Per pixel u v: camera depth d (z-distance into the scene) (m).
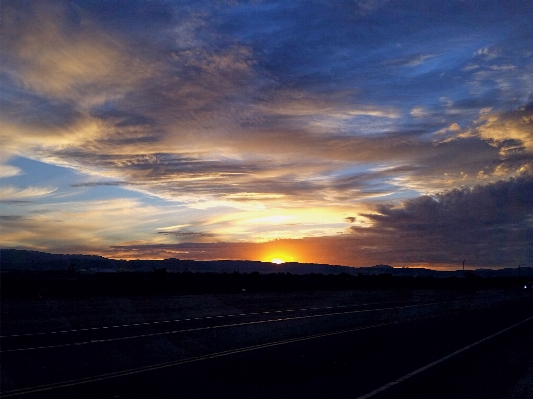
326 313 30.44
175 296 44.09
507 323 25.62
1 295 38.22
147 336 18.58
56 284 49.34
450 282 117.62
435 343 17.64
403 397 10.62
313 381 11.34
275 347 16.56
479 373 13.30
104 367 12.62
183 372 12.23
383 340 18.45
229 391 10.39
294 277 91.19
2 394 9.85
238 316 27.53
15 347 15.36
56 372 11.92
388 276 108.06
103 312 27.95
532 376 12.97
